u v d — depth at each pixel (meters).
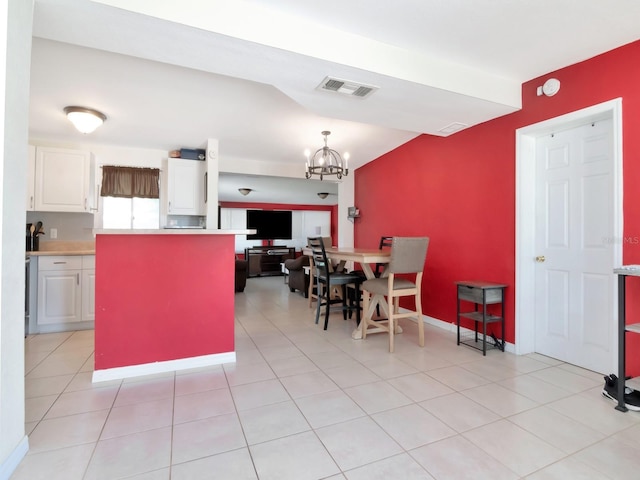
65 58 2.45
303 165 5.48
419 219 4.16
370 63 2.22
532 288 2.95
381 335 3.51
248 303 5.25
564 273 2.74
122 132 3.89
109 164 4.35
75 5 1.59
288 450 1.59
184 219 4.74
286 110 3.44
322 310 4.68
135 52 2.03
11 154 1.41
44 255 3.47
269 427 1.79
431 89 2.50
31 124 3.58
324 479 1.40
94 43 1.93
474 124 3.31
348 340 3.33
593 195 2.52
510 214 2.99
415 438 1.69
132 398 2.11
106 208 4.38
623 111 2.24
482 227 3.28
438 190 3.85
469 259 3.43
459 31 2.13
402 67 2.34
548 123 2.67
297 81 2.41
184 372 2.52
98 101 3.13
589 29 2.09
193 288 2.62
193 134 4.04
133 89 2.94
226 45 1.94
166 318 2.54
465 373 2.51
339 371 2.55
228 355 2.72
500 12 1.94
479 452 1.58
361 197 5.50
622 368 1.97
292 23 1.99
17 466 1.46
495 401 2.08
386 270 3.72
